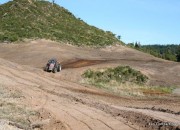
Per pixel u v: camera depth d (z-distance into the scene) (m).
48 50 65.31
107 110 22.41
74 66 51.31
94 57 64.69
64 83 37.12
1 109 20.20
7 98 24.27
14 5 99.56
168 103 29.94
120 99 30.98
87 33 92.56
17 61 56.94
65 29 91.81
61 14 105.75
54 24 93.88
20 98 24.88
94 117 19.73
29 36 77.50
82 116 19.95
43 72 44.00
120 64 51.00
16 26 84.56
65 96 28.02
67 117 19.58
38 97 26.25
